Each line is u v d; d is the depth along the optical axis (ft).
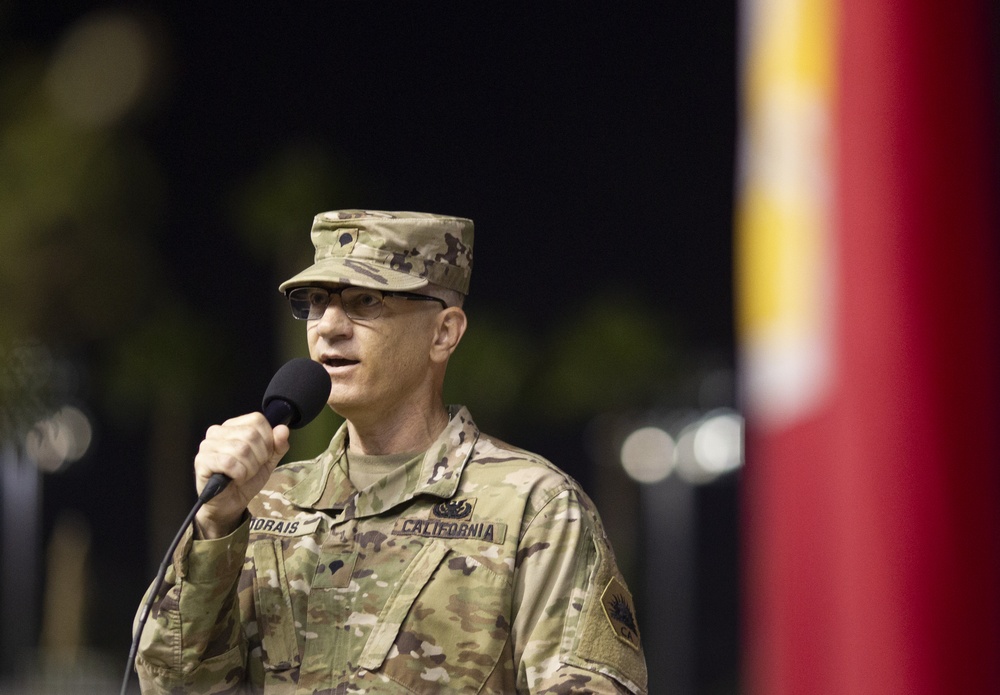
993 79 15.03
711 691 403.54
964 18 15.08
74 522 261.85
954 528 14.79
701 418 367.66
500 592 22.15
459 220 24.22
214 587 21.24
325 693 22.21
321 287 23.50
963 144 14.98
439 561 22.45
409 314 23.53
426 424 24.14
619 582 22.74
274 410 21.79
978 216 14.94
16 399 203.92
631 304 350.02
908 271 14.92
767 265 15.23
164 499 338.13
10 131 201.26
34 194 202.18
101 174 205.36
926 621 14.82
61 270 205.05
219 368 319.06
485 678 21.85
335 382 23.39
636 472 369.30
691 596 381.81
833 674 14.94
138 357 305.94
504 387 315.78
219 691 22.03
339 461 24.32
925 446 14.83
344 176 257.14
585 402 349.41
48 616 254.27
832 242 15.10
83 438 259.80
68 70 199.52
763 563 15.16
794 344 15.10
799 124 15.23
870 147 15.06
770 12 15.37
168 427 339.16
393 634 22.07
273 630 22.86
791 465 15.06
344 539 23.26
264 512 24.18
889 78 15.06
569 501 22.76
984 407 14.84
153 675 21.63
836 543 14.94
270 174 250.37
